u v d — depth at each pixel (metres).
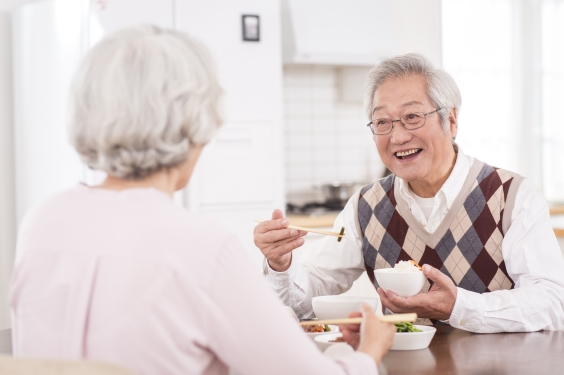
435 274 1.44
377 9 3.93
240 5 3.38
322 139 4.21
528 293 1.56
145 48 0.94
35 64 3.29
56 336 0.91
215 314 0.89
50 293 0.92
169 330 0.88
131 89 0.92
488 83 4.61
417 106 1.69
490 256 1.76
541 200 1.74
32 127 3.33
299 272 1.73
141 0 3.17
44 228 0.96
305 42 3.70
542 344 1.41
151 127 0.92
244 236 3.41
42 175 3.30
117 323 0.88
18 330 0.97
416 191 1.86
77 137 0.96
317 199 4.21
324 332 1.38
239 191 3.39
